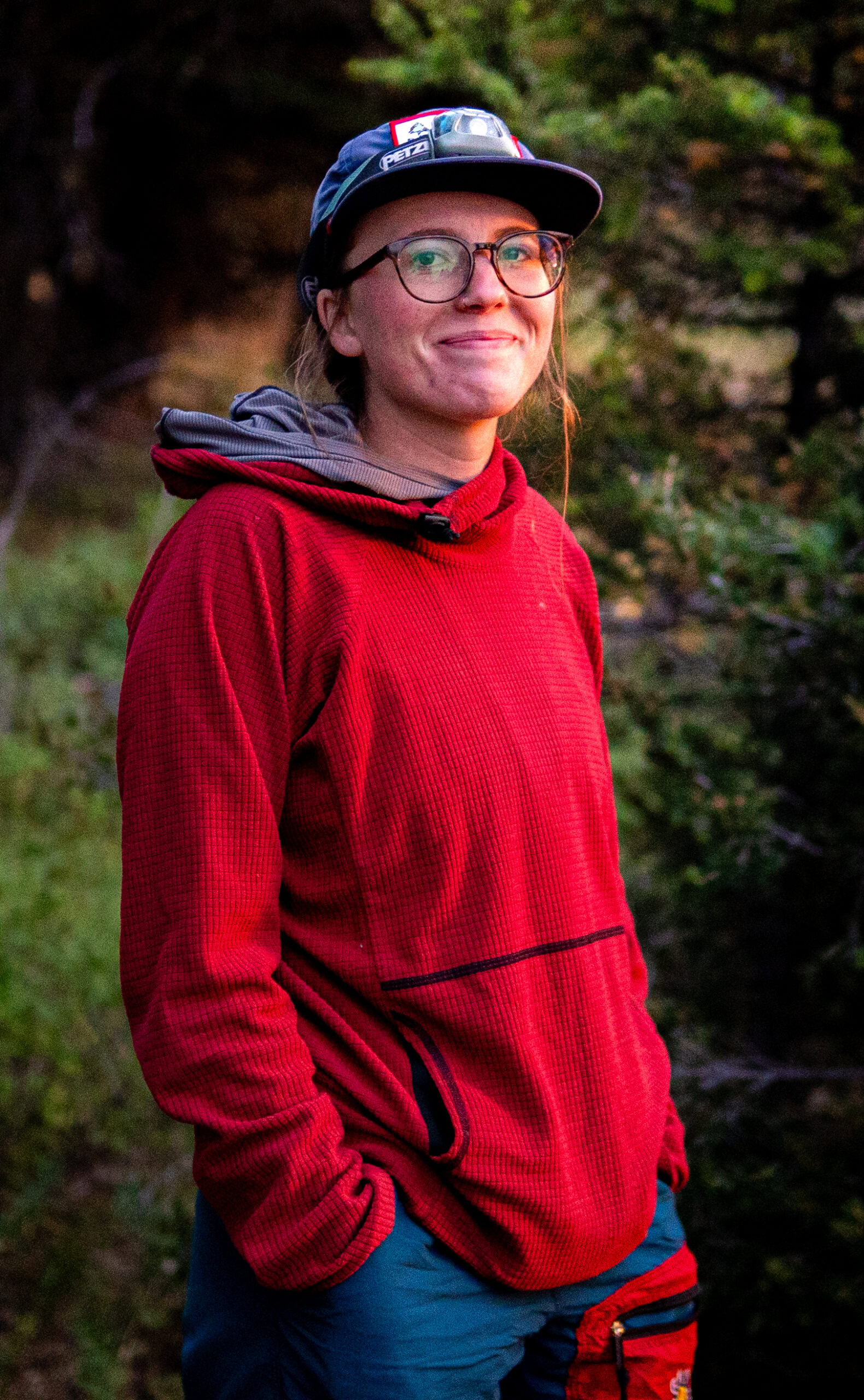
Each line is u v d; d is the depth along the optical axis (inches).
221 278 491.2
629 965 69.8
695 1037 113.7
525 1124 59.2
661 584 125.6
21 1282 125.1
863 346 122.2
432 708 59.7
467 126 61.6
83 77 421.4
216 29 415.5
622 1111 62.7
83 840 200.7
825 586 102.9
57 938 173.8
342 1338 56.4
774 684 112.7
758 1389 107.3
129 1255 128.2
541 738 62.4
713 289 135.6
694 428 132.2
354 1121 58.8
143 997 58.2
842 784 111.3
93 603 254.4
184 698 57.9
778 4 118.4
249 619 58.4
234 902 56.7
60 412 422.0
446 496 63.2
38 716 216.8
